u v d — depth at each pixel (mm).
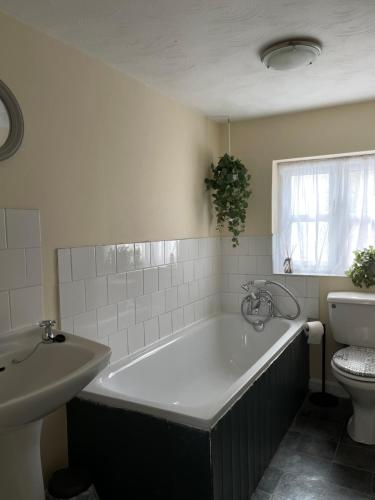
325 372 2984
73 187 1838
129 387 2086
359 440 2285
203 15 1562
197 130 2908
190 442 1478
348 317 2633
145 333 2371
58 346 1515
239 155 3182
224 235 3291
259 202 3135
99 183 1991
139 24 1625
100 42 1781
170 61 2000
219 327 3104
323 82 2328
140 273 2311
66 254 1802
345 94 2551
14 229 1559
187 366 2662
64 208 1792
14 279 1561
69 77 1806
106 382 1913
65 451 1805
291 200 3104
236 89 2428
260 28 1673
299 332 2703
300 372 2752
